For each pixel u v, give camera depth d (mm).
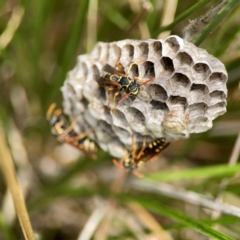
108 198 381
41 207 397
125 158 344
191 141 396
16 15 374
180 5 364
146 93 323
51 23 396
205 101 319
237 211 349
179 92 319
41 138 412
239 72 375
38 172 413
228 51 366
